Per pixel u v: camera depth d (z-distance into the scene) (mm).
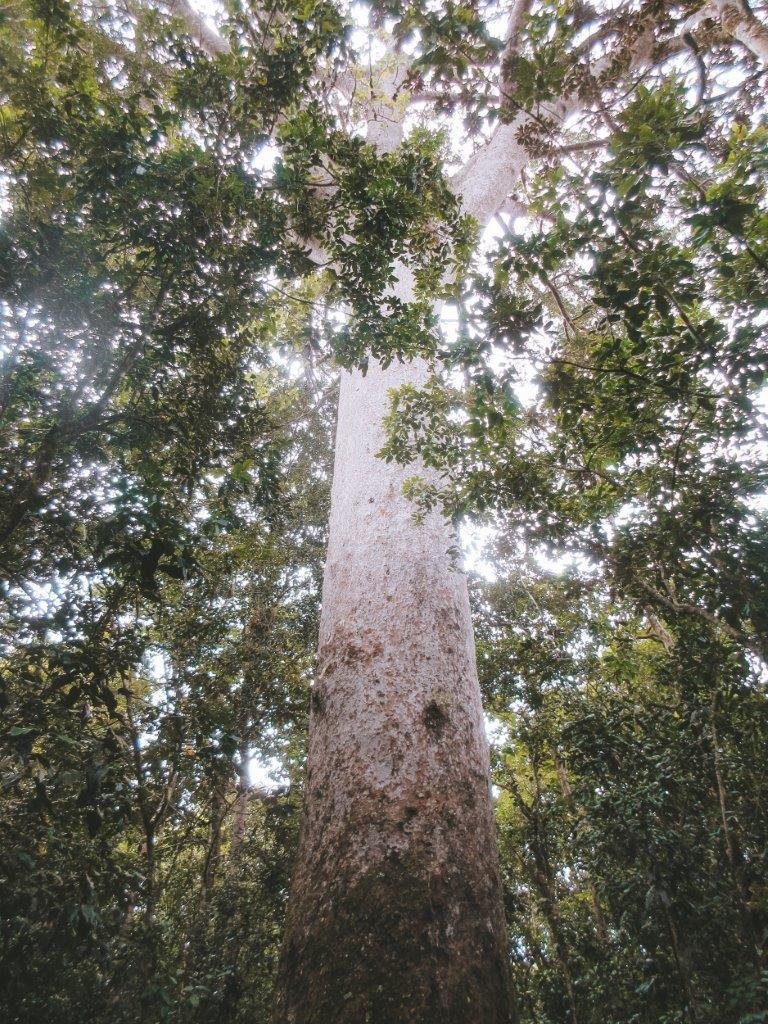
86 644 2604
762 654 2836
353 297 2723
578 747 4770
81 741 2695
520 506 3256
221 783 5742
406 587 3713
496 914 2602
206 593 5703
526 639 6527
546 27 2451
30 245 2486
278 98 2490
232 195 2381
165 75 2959
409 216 2516
